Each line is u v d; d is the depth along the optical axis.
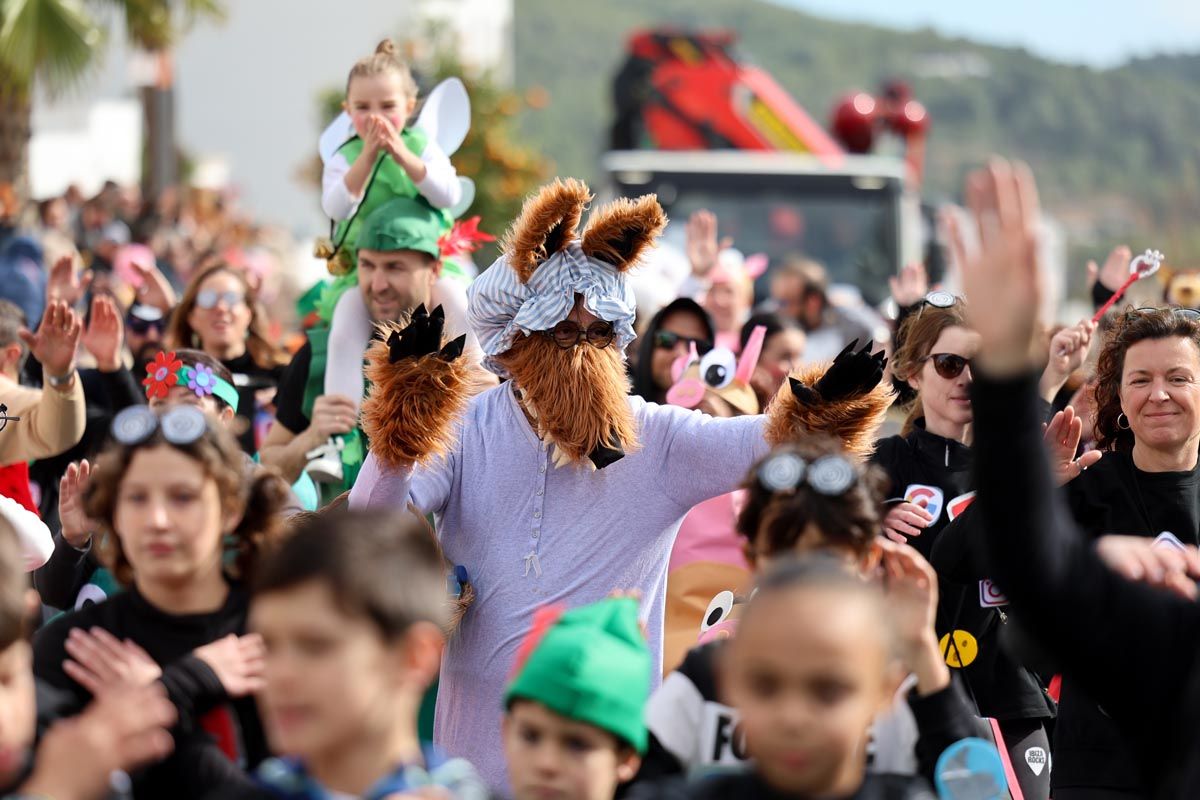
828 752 7.62
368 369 12.07
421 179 16.86
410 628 7.81
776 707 7.61
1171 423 13.27
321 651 7.63
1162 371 13.31
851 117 46.31
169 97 58.22
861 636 7.59
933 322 14.97
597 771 8.73
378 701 7.71
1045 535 7.80
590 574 12.21
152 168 58.09
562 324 12.30
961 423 14.72
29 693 8.67
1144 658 8.10
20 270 30.84
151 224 41.75
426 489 12.36
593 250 12.44
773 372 20.28
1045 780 13.67
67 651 9.70
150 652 9.74
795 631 7.56
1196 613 8.16
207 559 9.84
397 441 11.86
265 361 20.03
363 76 18.05
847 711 7.60
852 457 10.66
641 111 46.78
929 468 14.58
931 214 45.09
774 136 46.44
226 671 9.30
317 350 16.75
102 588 13.59
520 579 12.21
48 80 40.78
